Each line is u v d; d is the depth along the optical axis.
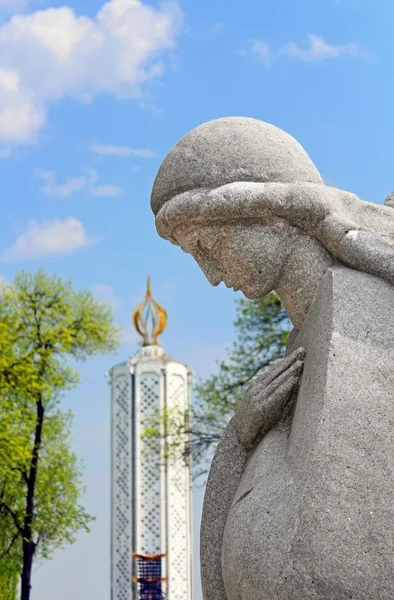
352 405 2.58
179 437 12.64
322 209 2.97
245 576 2.59
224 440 3.13
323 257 3.02
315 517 2.49
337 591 2.43
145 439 13.02
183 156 3.05
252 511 2.66
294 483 2.60
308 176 3.06
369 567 2.44
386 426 2.56
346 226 2.93
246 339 12.45
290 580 2.47
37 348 13.37
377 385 2.61
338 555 2.45
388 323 2.70
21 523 13.18
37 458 13.18
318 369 2.70
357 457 2.53
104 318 13.87
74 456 13.58
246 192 2.94
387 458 2.53
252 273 3.01
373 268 2.83
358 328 2.69
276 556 2.52
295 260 3.02
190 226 3.03
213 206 2.95
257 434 3.00
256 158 3.01
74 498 13.48
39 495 13.33
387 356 2.65
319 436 2.56
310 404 2.67
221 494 3.09
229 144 3.03
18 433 13.23
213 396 12.45
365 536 2.46
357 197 3.12
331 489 2.50
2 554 13.18
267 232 3.00
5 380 12.94
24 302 13.53
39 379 13.02
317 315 2.86
